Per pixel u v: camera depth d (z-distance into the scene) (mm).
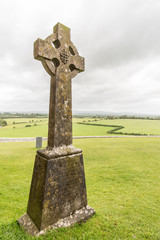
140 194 5148
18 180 6492
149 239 2961
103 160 10195
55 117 3066
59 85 3172
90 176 7086
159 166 8719
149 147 15336
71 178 3188
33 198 3037
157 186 5863
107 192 5340
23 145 17672
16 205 4336
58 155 2957
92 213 3432
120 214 3855
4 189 5512
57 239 2643
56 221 2895
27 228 2877
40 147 15609
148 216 3799
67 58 3359
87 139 24078
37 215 2814
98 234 2912
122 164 9164
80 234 2820
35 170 3150
